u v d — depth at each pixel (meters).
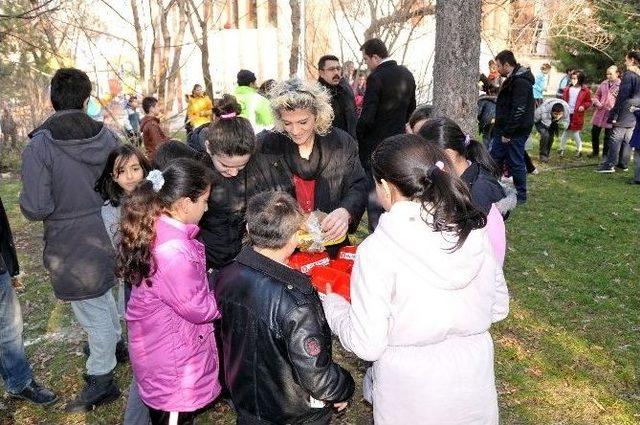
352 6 7.66
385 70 5.34
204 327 2.49
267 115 6.99
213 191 2.72
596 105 9.59
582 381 3.47
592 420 3.12
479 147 2.63
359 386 3.49
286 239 2.05
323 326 2.08
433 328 1.79
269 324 2.01
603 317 4.24
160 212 2.26
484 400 1.90
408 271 1.75
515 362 3.68
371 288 1.77
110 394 3.30
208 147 2.68
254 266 2.08
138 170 2.85
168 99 6.21
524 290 4.71
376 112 5.38
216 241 2.84
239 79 7.11
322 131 2.79
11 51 7.05
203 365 2.49
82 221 3.03
